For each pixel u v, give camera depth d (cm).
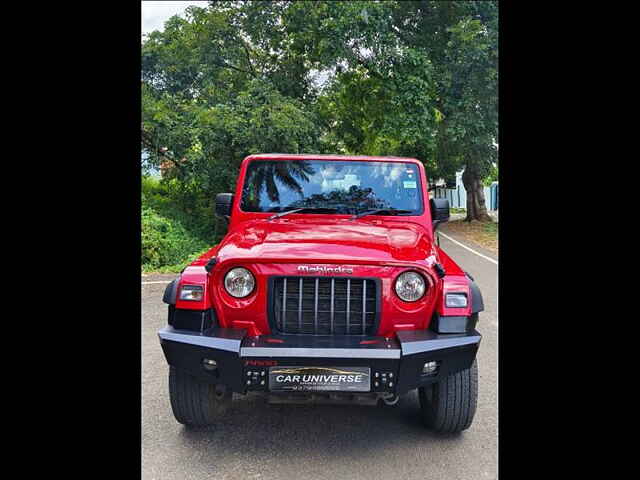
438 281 330
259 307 328
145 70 1628
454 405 341
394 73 1644
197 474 308
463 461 325
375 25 1565
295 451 338
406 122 1616
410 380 311
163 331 321
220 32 1605
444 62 1823
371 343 318
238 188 447
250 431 366
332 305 328
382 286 328
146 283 955
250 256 328
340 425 377
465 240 1756
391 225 417
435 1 1916
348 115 1820
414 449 341
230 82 1689
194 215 1631
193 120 1436
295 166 452
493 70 1692
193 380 344
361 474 310
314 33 1605
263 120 1395
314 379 309
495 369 487
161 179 1766
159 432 361
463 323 323
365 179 448
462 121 1780
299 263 327
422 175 451
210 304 329
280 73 1683
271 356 307
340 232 379
